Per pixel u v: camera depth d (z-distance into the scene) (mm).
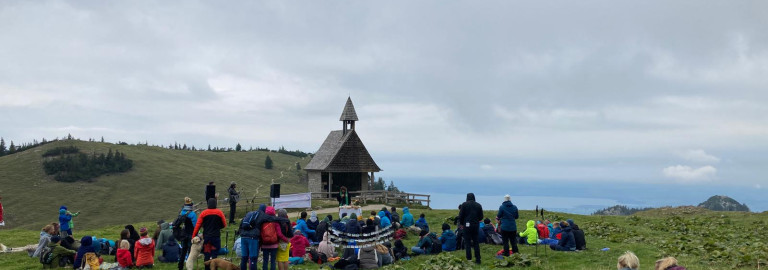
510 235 19938
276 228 16672
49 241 22109
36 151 199625
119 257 19234
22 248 24672
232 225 32969
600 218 38500
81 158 190000
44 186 165500
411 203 52938
